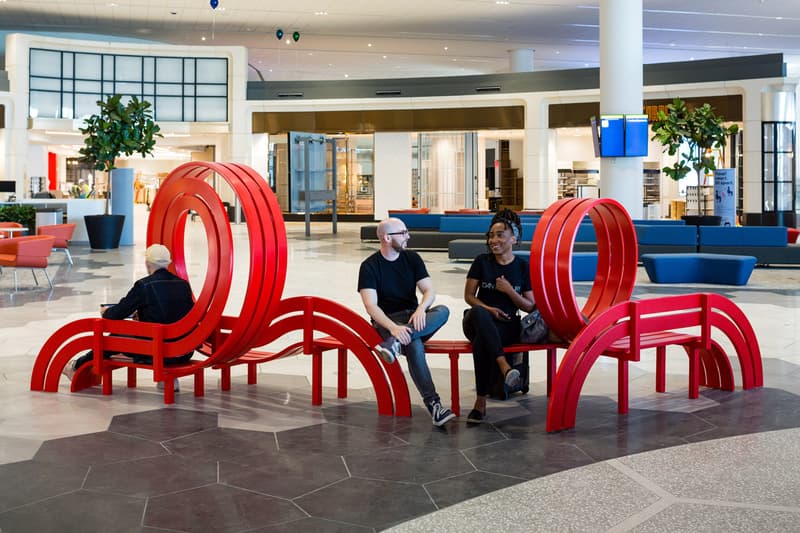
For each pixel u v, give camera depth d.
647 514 3.00
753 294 9.68
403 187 28.86
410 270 4.53
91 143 16.52
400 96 27.78
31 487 3.27
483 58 35.94
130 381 5.03
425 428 4.16
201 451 3.76
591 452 3.74
